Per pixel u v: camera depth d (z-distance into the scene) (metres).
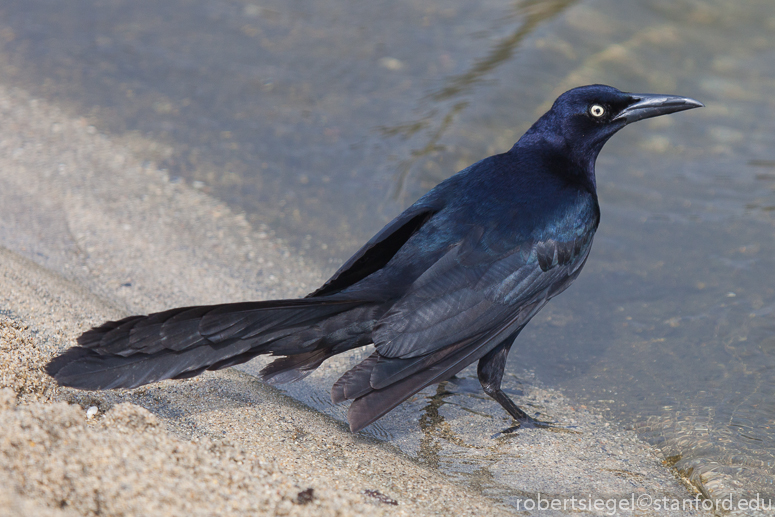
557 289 8.52
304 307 7.26
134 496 5.53
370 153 14.09
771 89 16.30
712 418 8.53
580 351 9.89
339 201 12.94
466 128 14.64
